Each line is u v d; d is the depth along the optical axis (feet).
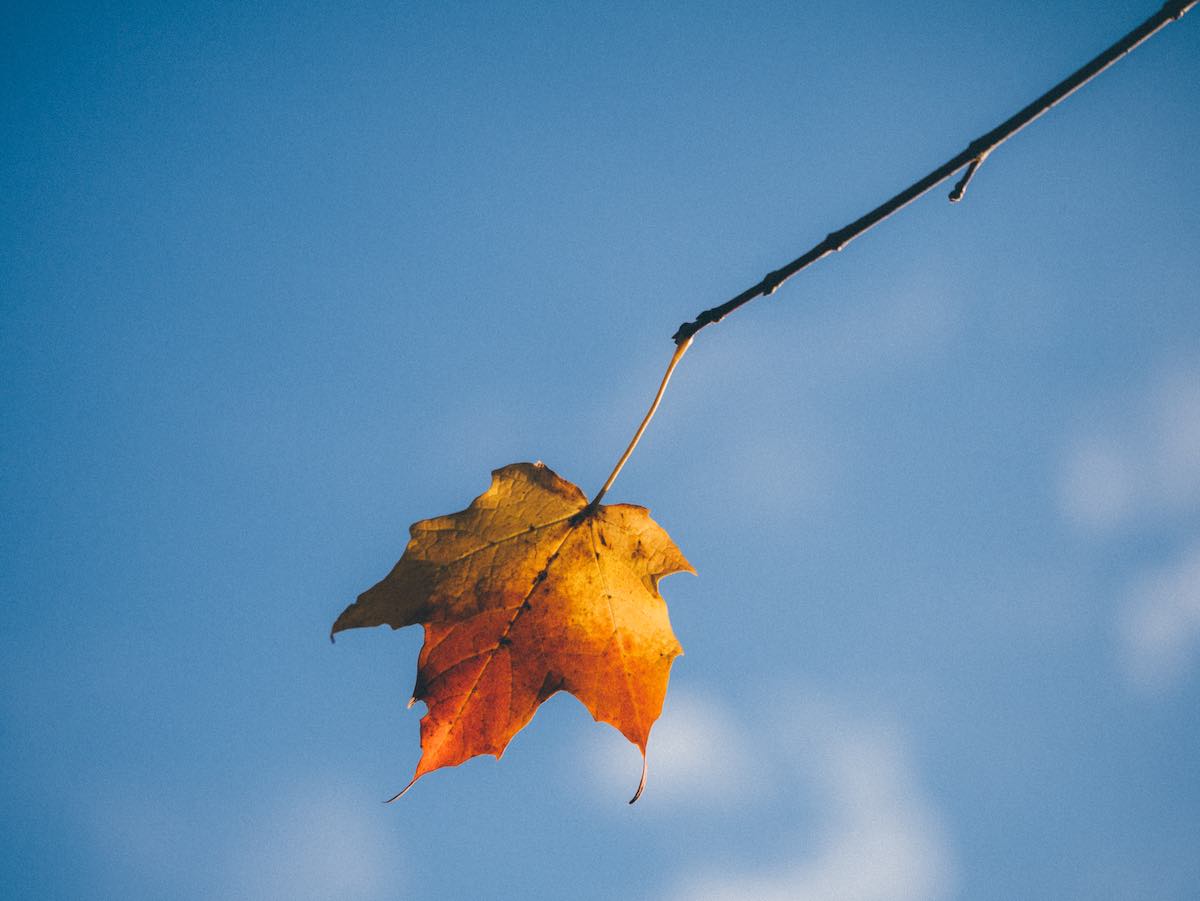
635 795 2.23
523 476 2.30
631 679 2.27
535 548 2.28
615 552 2.29
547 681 2.26
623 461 2.28
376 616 2.25
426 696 2.24
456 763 2.23
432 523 2.28
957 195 2.09
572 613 2.28
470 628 2.26
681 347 2.16
